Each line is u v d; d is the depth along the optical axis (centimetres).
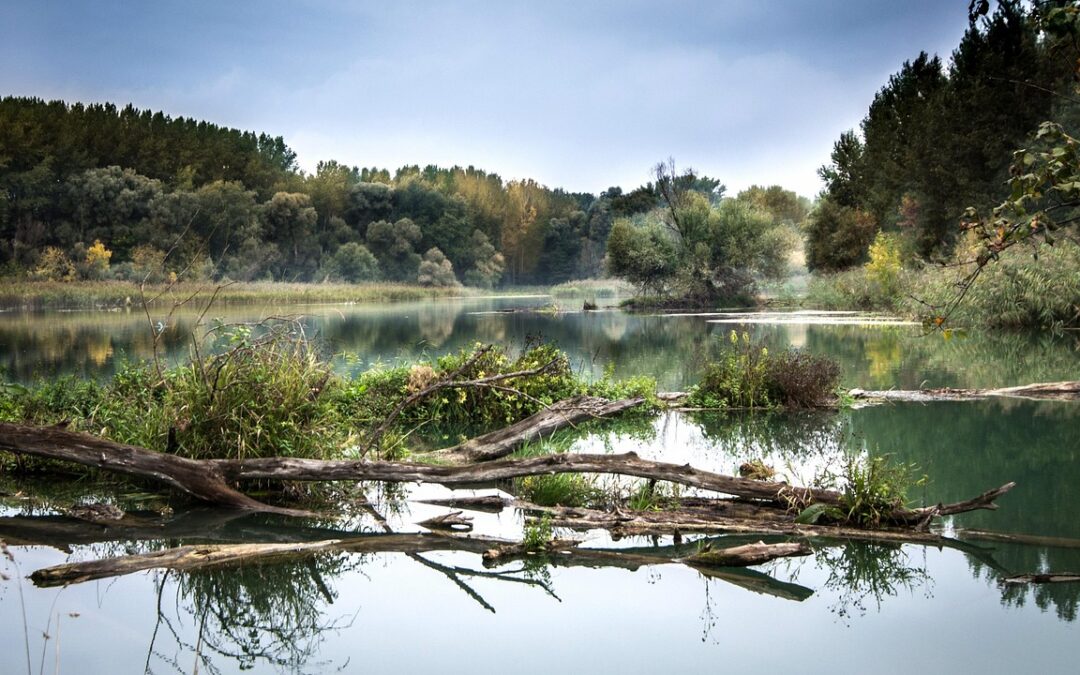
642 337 2323
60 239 6341
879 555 516
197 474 637
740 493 621
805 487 623
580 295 7512
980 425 946
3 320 3056
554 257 11544
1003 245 528
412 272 8775
